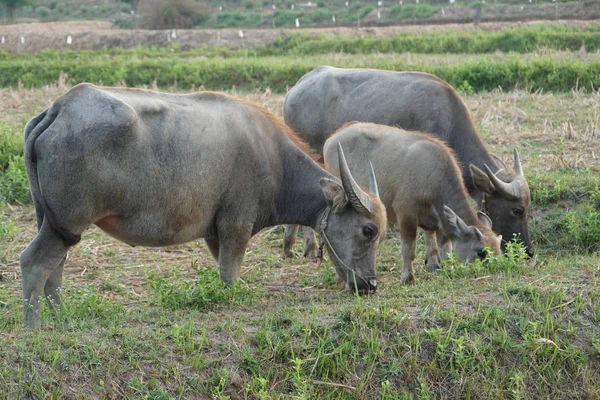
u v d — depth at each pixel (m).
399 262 15.66
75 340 9.84
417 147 14.23
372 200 12.16
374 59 37.66
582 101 27.28
